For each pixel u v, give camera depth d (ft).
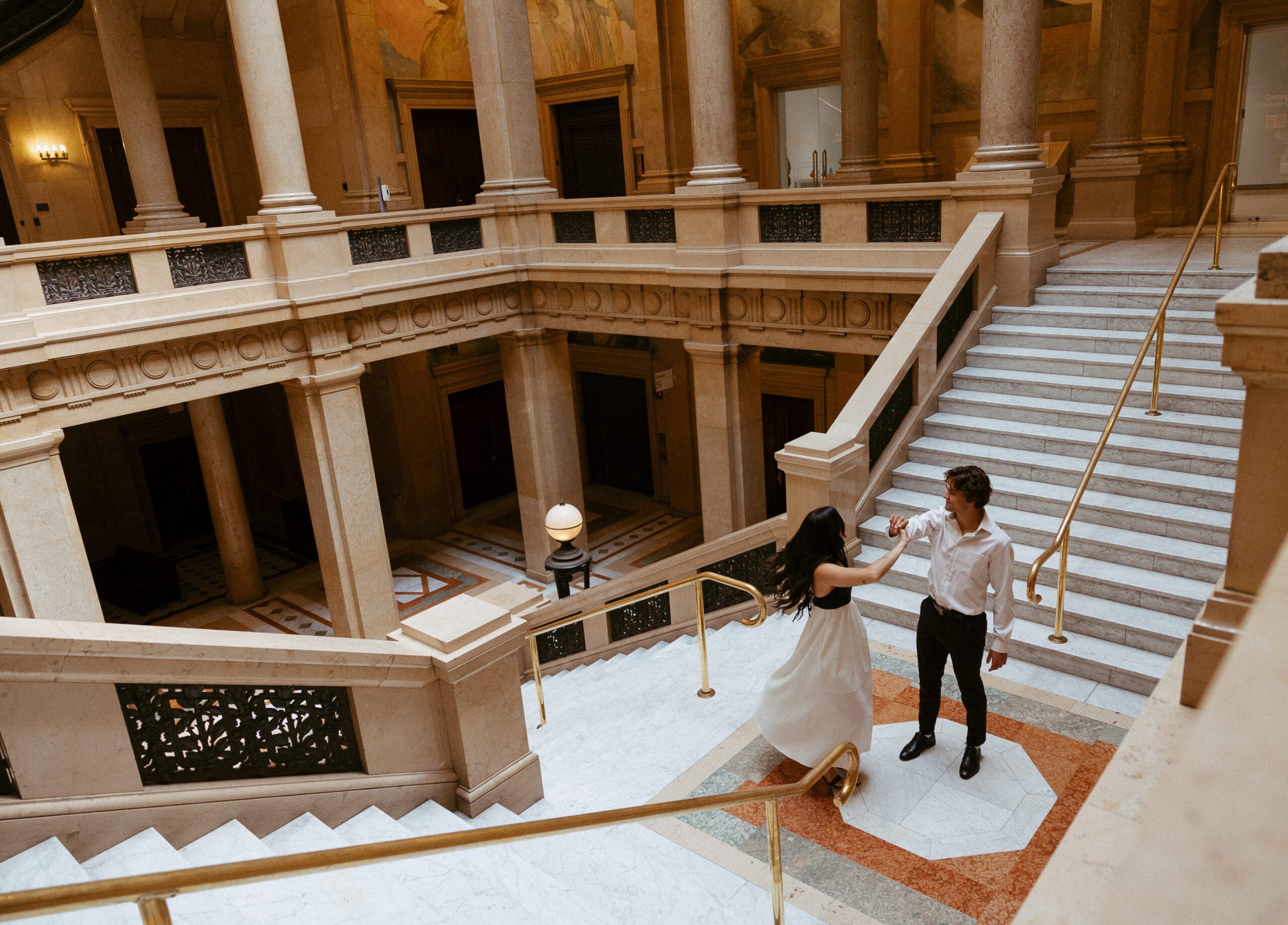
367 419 66.13
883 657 21.62
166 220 48.62
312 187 59.93
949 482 16.08
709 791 17.75
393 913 12.57
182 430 69.41
